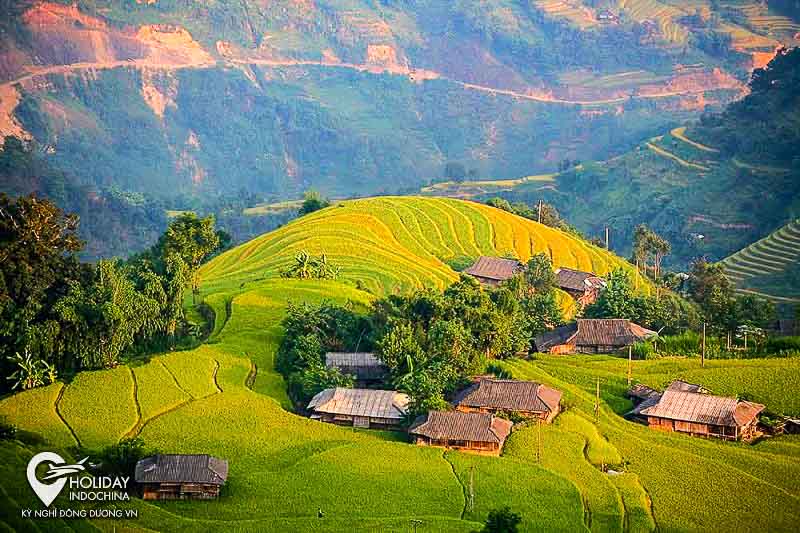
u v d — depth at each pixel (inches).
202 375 6082.7
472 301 6835.6
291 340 6594.5
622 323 7529.5
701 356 7111.2
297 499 4658.0
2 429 4940.9
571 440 5482.3
